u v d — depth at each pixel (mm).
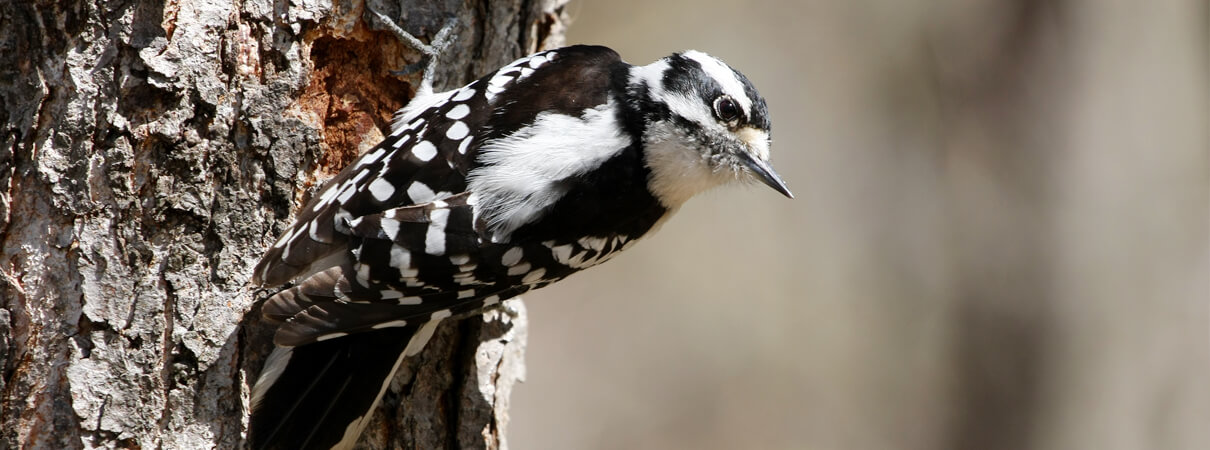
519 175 8336
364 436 9195
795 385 21656
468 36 9773
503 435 10094
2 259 7828
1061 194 20375
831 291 22203
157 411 7996
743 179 9562
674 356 21812
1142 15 20328
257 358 8305
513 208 8273
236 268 8273
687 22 21828
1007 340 20453
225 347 8180
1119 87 20375
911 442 21047
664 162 9062
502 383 10125
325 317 7801
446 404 9719
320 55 9000
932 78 21328
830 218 22438
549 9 10539
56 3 7926
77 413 7840
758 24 22422
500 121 8578
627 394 21359
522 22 10258
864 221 22156
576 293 22172
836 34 22250
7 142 7867
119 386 7926
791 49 22500
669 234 22672
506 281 8531
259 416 8172
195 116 8156
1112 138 20344
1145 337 20109
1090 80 20328
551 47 10602
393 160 8242
